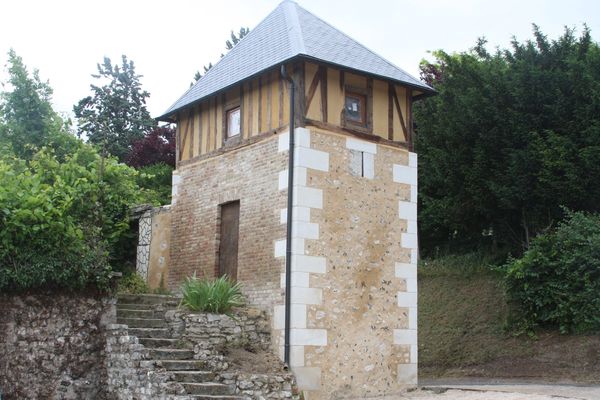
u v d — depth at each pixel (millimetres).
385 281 11031
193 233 12398
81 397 9633
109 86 29375
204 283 10727
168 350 9391
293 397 9594
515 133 15438
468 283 16641
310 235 10328
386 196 11305
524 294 13805
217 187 12016
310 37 11312
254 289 10820
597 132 14008
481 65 16891
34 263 9406
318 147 10641
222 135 12109
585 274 12844
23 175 10695
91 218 10859
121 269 14250
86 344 9812
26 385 9305
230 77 12023
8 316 9312
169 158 25078
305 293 10133
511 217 16562
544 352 13234
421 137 17859
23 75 16938
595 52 14789
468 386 11711
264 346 10359
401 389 10883
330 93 10953
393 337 10945
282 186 10602
